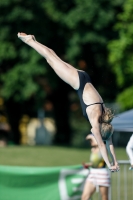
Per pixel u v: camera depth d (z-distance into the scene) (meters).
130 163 23.30
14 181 22.22
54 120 70.94
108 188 23.06
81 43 59.09
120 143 60.81
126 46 46.78
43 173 22.28
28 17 57.56
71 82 17.94
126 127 24.41
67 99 69.12
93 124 17.17
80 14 58.09
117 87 62.09
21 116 66.50
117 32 58.97
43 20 59.12
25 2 57.84
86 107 17.45
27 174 22.22
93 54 61.41
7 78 58.84
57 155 41.41
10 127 65.50
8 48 58.72
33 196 22.25
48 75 59.72
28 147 45.97
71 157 40.88
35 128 67.50
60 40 61.22
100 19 58.34
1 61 59.38
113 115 17.34
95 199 26.83
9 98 60.47
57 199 22.36
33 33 59.38
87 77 18.02
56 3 59.06
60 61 18.39
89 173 22.94
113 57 47.38
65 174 22.45
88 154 43.12
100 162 22.86
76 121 74.81
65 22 58.97
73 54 59.16
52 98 68.62
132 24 46.91
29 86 58.53
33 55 58.31
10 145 51.72
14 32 58.84
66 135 71.25
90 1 58.12
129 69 47.25
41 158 39.78
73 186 22.48
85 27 59.03
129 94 47.38
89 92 17.66
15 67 58.94
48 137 67.50
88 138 23.34
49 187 22.36
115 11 58.94
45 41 60.25
